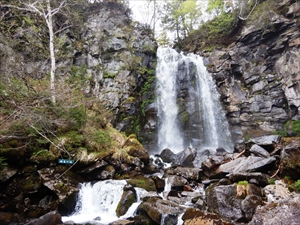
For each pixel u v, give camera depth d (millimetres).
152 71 18766
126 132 15062
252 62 19391
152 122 16859
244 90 18859
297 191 6629
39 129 7816
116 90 16188
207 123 18281
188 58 21109
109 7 20922
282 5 18672
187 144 17203
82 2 19469
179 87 19188
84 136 9578
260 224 4723
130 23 21141
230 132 17922
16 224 6230
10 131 7434
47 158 8039
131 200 7418
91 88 15062
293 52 17203
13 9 14461
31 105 7184
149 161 11953
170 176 9352
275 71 18203
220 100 19281
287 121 16516
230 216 5930
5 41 12234
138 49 19031
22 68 10188
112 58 17828
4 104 7246
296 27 17562
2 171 7227
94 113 11758
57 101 9180
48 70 14344
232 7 22969
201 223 5617
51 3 15930
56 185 7527
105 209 7648
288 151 7641
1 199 7086
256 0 20766
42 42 15289
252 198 6133
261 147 9648
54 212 6398
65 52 16297
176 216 6125
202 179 9523
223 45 22484
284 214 4621
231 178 7656
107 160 9617
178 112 18281
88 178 8984
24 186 7434
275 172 8109
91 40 18219
